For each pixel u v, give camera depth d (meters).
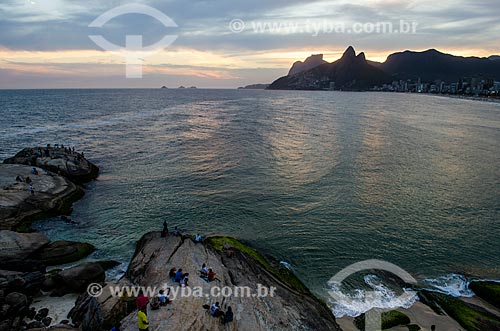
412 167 63.78
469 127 117.56
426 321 24.42
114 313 20.88
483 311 25.41
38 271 27.47
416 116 154.38
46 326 22.25
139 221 40.41
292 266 31.47
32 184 43.69
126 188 51.34
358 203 45.84
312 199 46.97
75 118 133.75
